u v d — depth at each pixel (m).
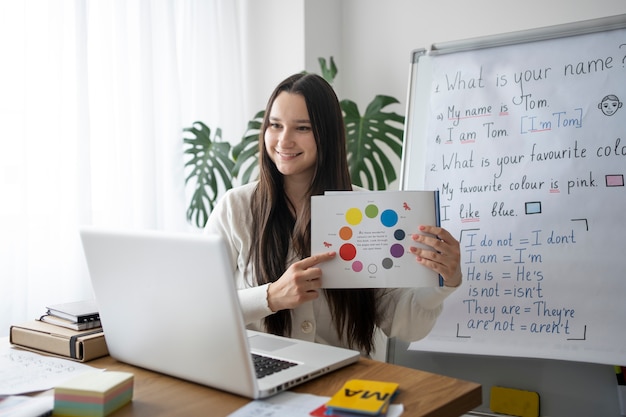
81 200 2.18
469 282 1.79
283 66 2.88
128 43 2.39
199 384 1.08
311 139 1.55
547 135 1.76
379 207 1.35
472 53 1.89
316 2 2.86
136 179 2.44
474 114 1.86
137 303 1.11
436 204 1.35
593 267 1.66
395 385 1.01
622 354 1.59
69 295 2.21
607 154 1.69
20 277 2.02
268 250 1.61
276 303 1.34
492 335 1.74
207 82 2.76
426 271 1.34
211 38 2.76
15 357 1.25
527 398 1.71
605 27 1.74
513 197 1.78
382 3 2.90
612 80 1.71
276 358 1.17
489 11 2.62
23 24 2.02
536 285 1.72
